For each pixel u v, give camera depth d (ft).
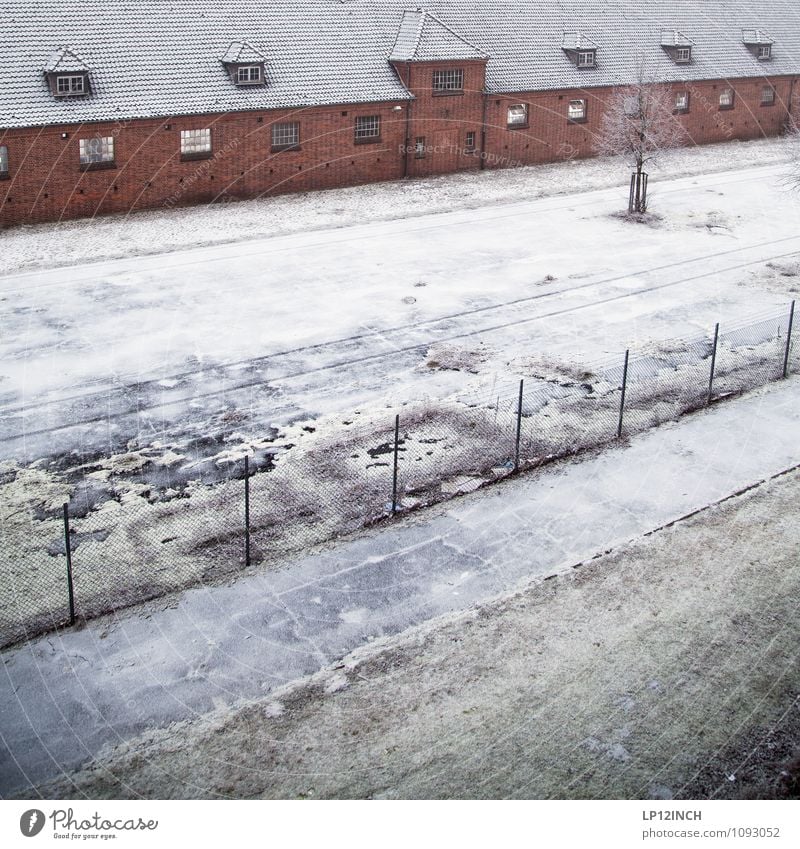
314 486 72.90
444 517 69.41
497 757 47.73
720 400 88.28
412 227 142.51
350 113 159.63
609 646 55.98
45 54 136.26
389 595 60.75
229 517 68.80
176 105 142.51
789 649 55.72
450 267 124.26
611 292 116.06
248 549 63.26
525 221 147.33
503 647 55.93
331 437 80.02
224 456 76.79
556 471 75.77
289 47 157.58
